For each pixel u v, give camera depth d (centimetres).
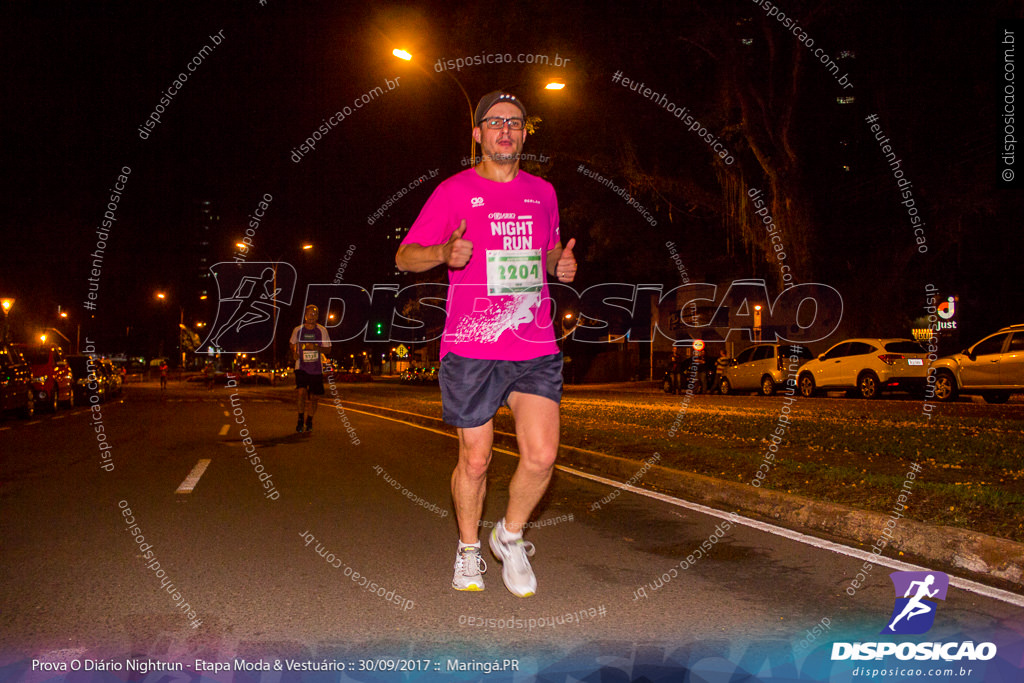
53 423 1589
